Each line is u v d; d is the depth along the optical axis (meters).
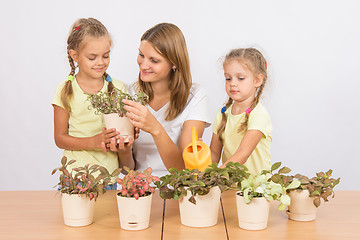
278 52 3.02
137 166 2.01
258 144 1.92
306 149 3.09
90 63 1.77
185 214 1.28
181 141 1.84
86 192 1.27
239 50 1.90
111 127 1.63
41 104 3.13
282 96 3.05
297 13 2.99
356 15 2.98
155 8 3.02
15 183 3.19
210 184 1.27
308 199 1.31
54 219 1.34
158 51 1.72
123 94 1.66
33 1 3.05
